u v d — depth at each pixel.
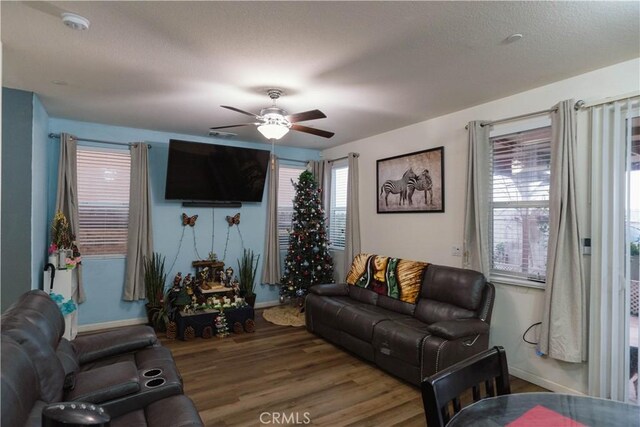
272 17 2.13
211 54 2.62
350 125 4.64
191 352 3.90
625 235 2.68
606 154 2.79
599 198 2.83
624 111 2.71
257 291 5.87
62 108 3.98
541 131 3.28
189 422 1.75
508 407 1.45
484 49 2.53
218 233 5.55
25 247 3.36
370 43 2.45
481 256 3.54
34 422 1.44
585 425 1.34
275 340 4.31
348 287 4.73
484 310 3.30
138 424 1.81
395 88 3.29
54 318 2.22
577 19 2.14
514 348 3.37
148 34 2.34
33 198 3.45
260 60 2.72
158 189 5.10
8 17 2.13
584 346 2.87
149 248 4.87
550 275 2.98
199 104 3.80
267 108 3.54
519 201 3.44
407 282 4.00
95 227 4.69
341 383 3.19
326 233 5.86
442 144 4.19
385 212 4.99
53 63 2.79
